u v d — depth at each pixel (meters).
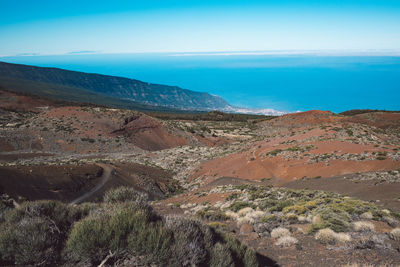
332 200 14.45
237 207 17.38
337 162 30.39
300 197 17.44
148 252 4.59
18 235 4.43
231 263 5.58
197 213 16.28
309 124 105.00
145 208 6.05
